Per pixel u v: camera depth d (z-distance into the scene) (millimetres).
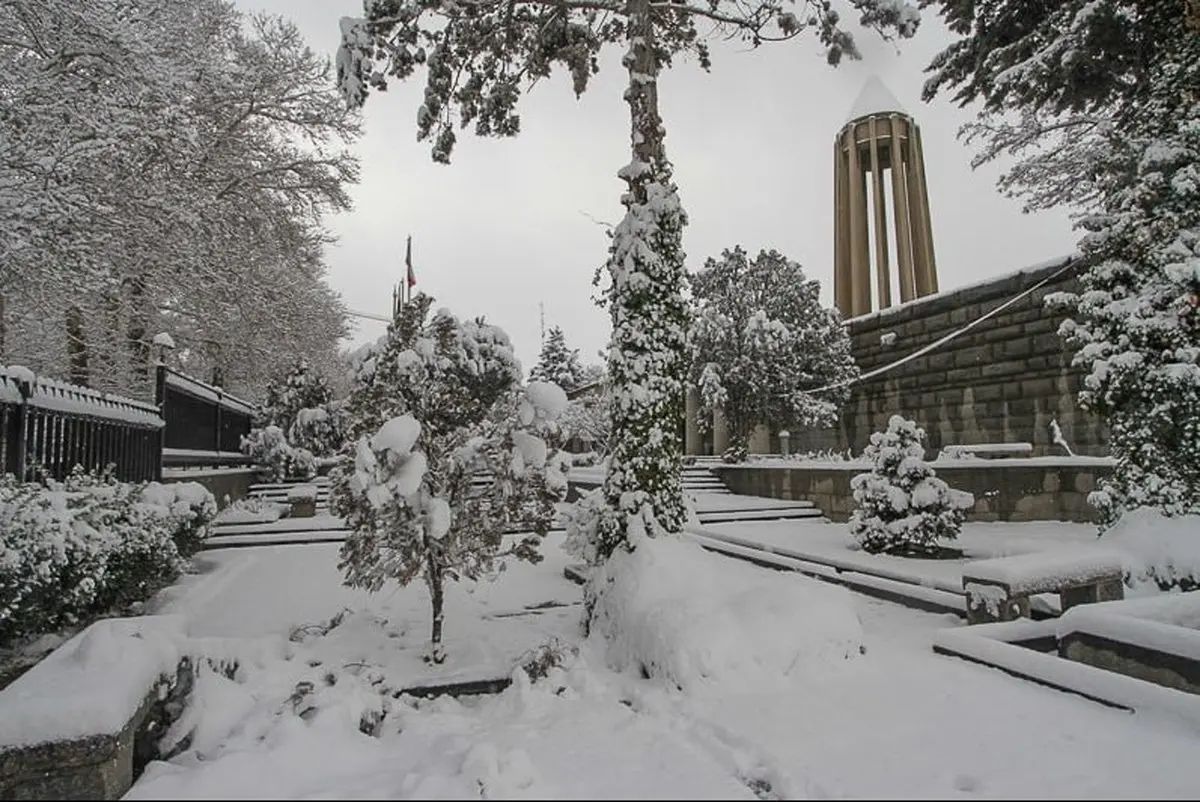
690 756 3195
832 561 8500
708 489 16984
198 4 17188
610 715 3809
